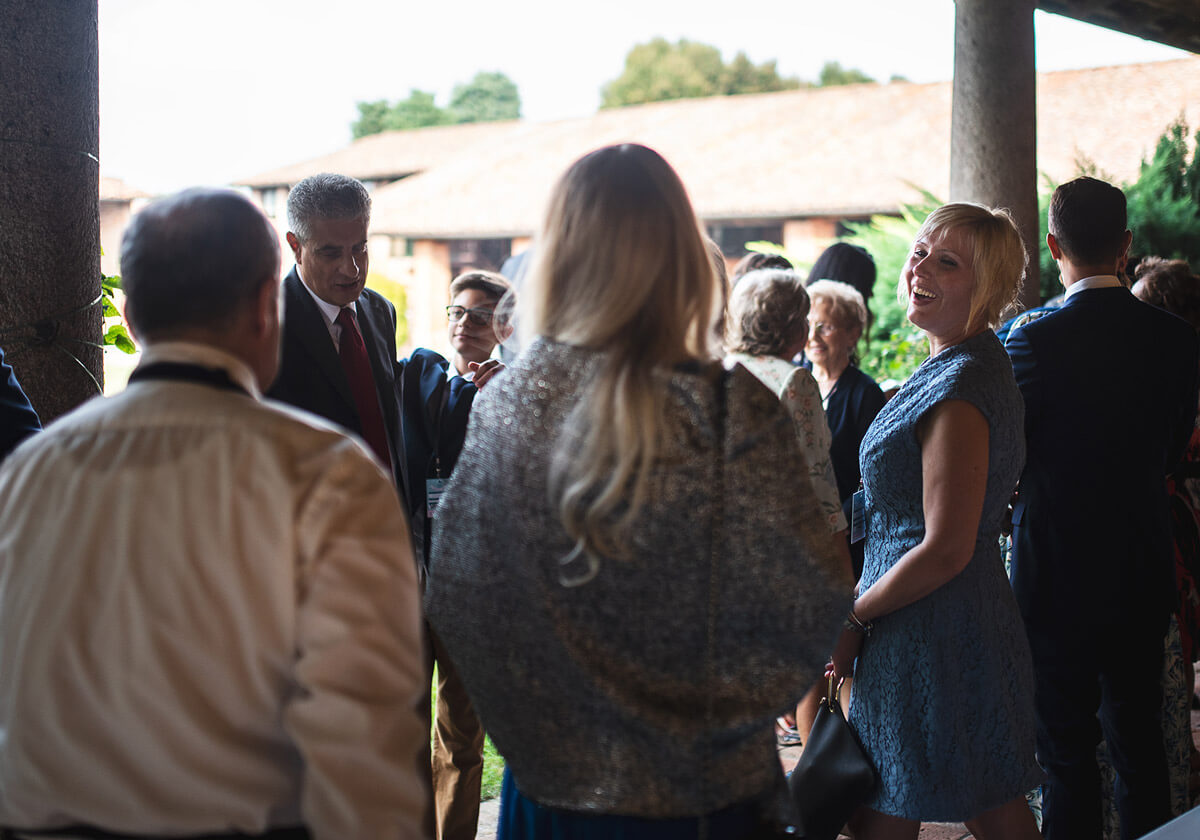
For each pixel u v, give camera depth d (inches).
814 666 52.4
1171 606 107.2
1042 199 368.2
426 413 112.7
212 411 48.3
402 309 1282.0
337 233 102.7
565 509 50.1
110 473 47.3
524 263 56.8
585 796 52.9
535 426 52.4
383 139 1876.2
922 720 87.7
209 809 45.9
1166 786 109.1
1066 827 107.2
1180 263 151.9
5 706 46.9
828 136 1234.0
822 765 91.3
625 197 53.1
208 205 50.4
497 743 55.9
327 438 49.2
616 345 52.1
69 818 46.3
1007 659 88.7
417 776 47.1
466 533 54.2
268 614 46.0
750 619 51.0
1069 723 106.8
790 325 122.1
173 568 45.7
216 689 45.7
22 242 97.7
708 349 55.1
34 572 47.1
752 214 1105.4
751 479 50.6
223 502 46.3
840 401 144.3
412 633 48.1
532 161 1419.8
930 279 89.6
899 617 89.0
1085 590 104.6
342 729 44.6
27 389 98.7
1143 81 1092.5
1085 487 104.1
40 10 97.3
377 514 48.1
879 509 92.3
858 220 1074.7
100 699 45.5
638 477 49.3
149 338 50.6
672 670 51.3
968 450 84.4
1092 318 105.7
